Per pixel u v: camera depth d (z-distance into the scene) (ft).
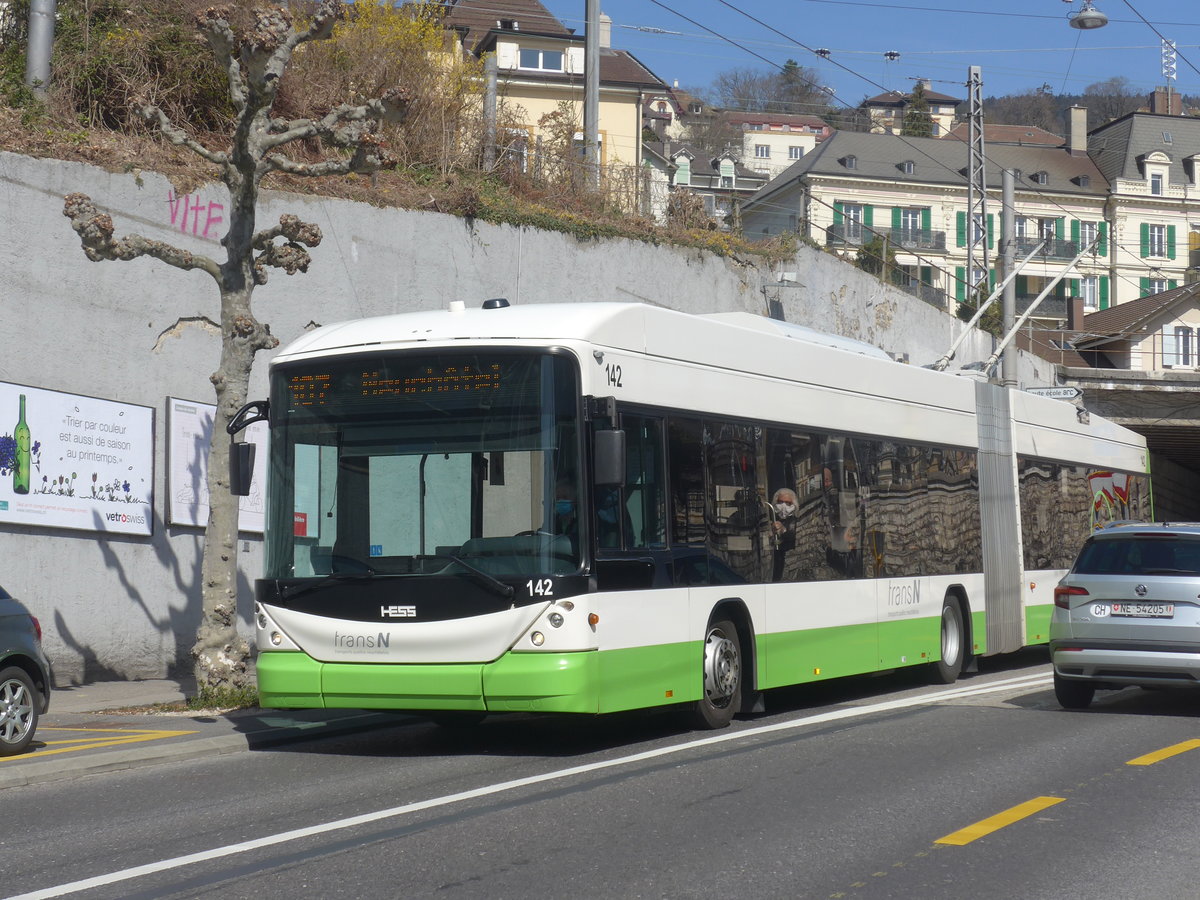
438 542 32.78
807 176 276.82
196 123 64.13
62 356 50.60
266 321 58.75
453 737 38.19
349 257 62.44
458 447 33.04
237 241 42.45
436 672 32.22
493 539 32.45
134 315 53.36
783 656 41.09
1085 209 295.69
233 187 42.24
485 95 81.15
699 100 425.69
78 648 50.49
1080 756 33.42
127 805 27.96
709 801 27.37
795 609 41.88
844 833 24.48
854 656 45.32
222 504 43.19
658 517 35.53
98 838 24.71
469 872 21.59
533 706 31.68
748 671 39.65
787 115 426.92
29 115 54.85
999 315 136.46
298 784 30.17
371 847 23.34
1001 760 32.71
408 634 32.48
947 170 286.87
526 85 202.39
